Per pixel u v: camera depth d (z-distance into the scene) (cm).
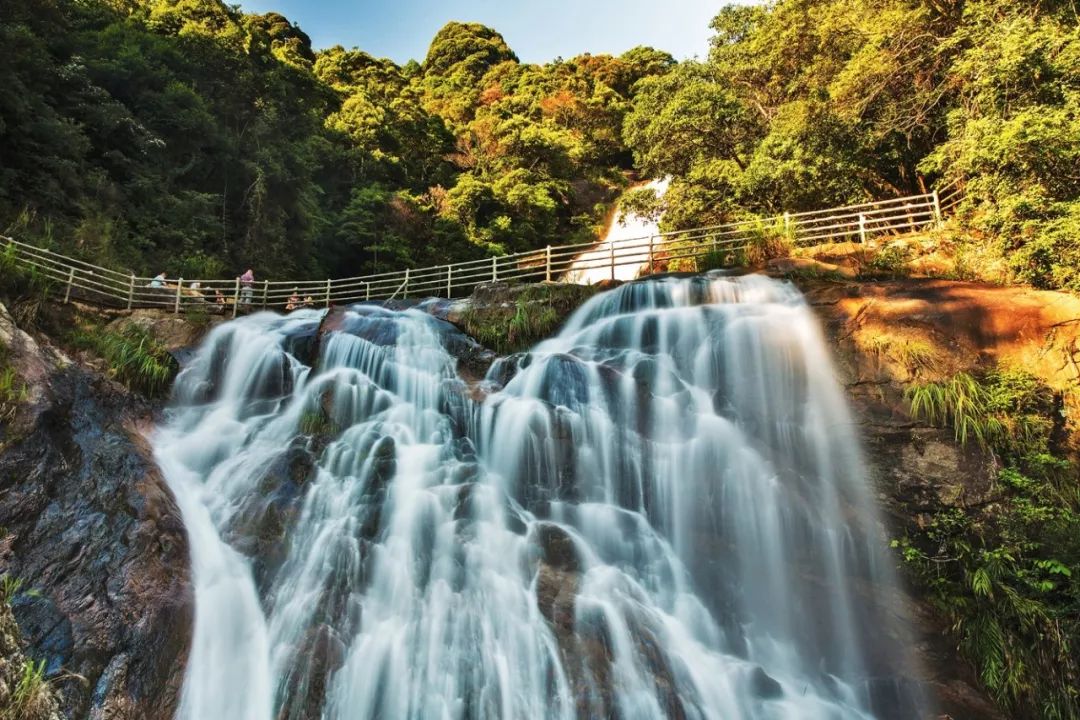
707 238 1548
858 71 1525
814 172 1658
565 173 4644
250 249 2283
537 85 6084
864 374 939
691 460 960
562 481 980
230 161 2458
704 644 776
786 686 750
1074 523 734
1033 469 803
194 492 926
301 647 710
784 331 1017
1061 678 689
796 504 905
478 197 3691
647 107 2553
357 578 802
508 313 1359
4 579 629
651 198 2580
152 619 653
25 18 2056
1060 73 1109
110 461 841
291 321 1512
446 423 1095
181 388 1217
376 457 1005
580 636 720
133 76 2317
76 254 1489
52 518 719
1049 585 720
